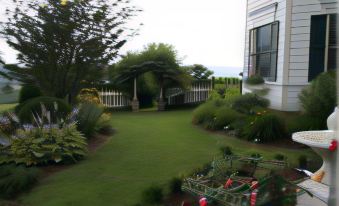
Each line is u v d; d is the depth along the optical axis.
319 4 8.23
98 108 8.78
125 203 4.04
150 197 3.95
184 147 7.00
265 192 3.03
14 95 10.51
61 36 8.87
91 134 7.82
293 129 7.16
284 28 8.79
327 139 4.19
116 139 7.96
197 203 3.61
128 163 5.82
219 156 5.53
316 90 7.06
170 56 15.52
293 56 8.67
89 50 9.31
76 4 8.70
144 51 15.77
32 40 8.88
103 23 9.23
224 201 3.31
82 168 5.58
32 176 4.80
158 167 5.53
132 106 15.13
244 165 4.52
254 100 9.67
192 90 17.30
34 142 5.84
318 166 5.18
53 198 4.29
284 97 8.83
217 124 9.06
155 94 16.47
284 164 4.42
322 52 8.35
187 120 11.38
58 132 6.17
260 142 7.35
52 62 9.20
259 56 10.65
